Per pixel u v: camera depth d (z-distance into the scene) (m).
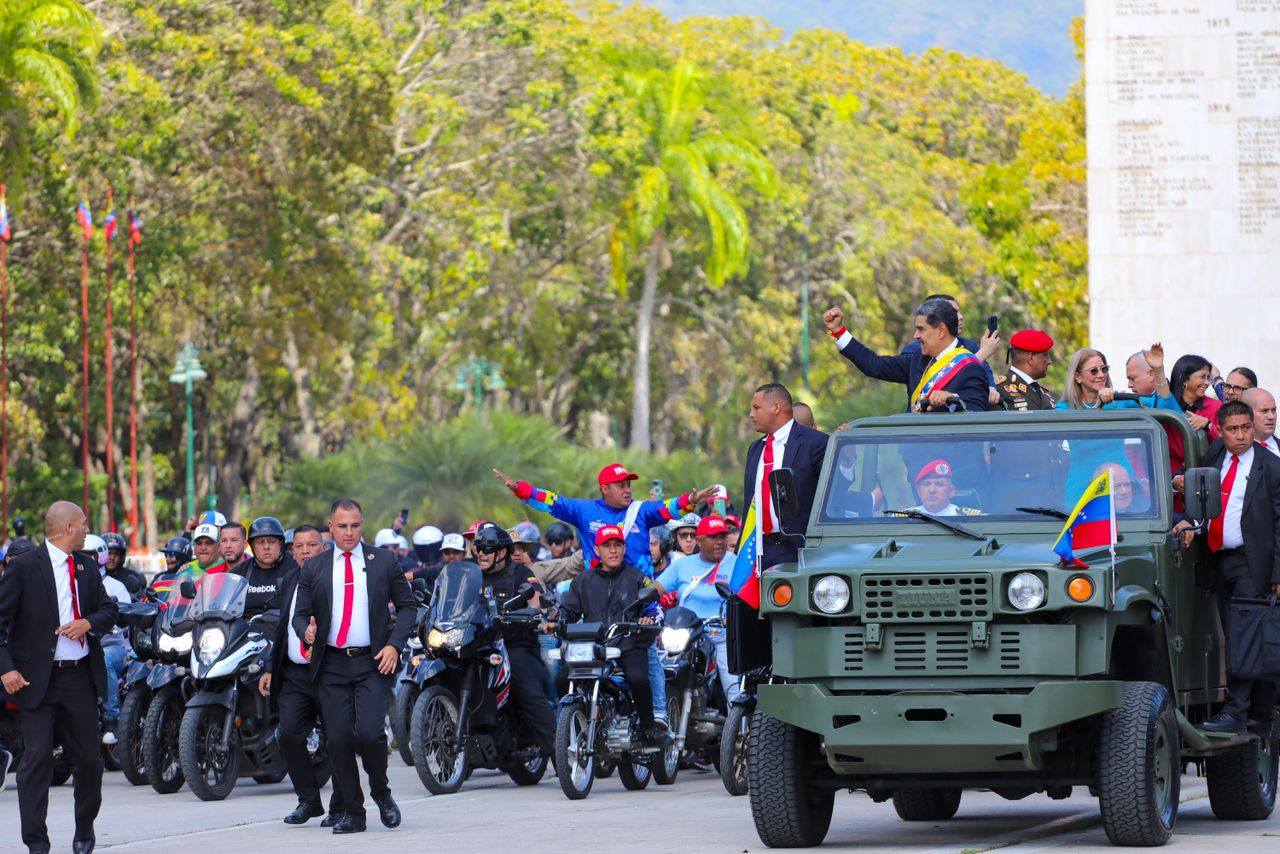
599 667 42.28
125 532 176.12
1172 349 75.00
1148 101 74.94
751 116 198.00
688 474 147.50
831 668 29.25
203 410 190.00
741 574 33.03
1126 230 75.19
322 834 35.84
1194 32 74.56
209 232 152.75
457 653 43.44
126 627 52.56
